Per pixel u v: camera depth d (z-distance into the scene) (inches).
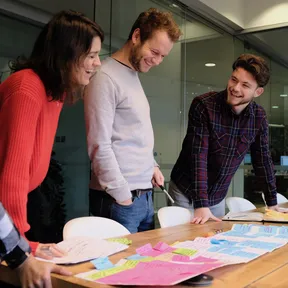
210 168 83.9
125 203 63.9
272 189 88.0
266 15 173.6
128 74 68.5
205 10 156.8
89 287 32.2
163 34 65.1
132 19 133.6
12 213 37.0
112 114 64.4
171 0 147.6
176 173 89.4
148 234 57.1
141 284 31.8
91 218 57.9
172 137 149.9
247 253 44.0
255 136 86.1
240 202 101.7
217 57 172.1
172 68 150.1
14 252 33.5
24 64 44.1
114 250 44.4
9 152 38.0
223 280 34.8
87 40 44.1
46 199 111.6
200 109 80.2
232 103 77.4
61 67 43.1
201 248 46.3
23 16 119.6
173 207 77.2
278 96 182.9
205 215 72.9
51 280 34.9
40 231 108.1
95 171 64.1
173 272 34.8
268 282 34.5
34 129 40.4
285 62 179.2
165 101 147.0
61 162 118.2
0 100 41.8
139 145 68.6
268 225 66.6
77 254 41.8
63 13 44.6
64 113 120.6
